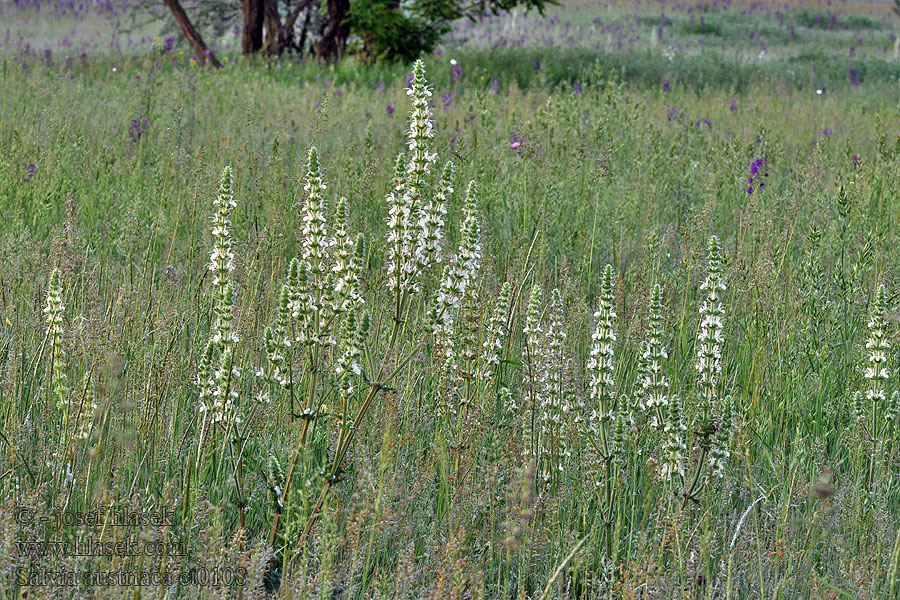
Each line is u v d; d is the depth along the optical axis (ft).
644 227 33.01
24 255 26.86
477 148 40.11
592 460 18.30
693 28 184.44
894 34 190.90
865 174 37.86
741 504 19.49
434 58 101.14
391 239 17.43
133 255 30.22
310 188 16.94
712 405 18.67
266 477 17.19
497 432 18.84
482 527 17.71
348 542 16.57
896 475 20.21
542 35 169.37
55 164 37.65
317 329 17.04
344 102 62.75
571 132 45.98
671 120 59.31
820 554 17.78
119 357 18.89
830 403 22.47
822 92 94.48
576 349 22.08
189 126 48.67
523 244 30.14
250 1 106.52
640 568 16.06
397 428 18.94
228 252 17.99
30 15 170.30
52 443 18.28
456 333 19.85
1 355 21.62
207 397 17.10
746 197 37.73
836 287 26.78
